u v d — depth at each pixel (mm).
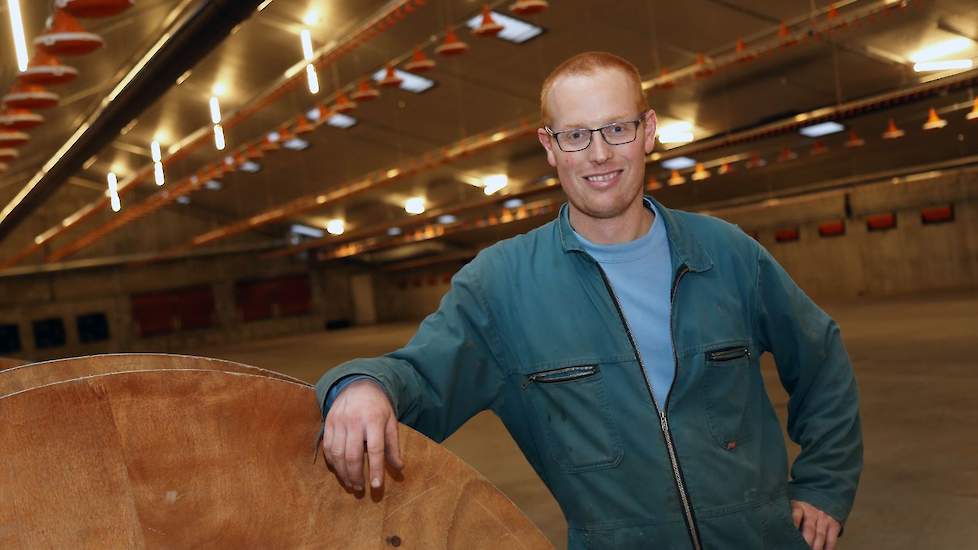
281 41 14852
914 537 4602
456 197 26422
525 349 1617
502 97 17828
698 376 1564
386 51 15484
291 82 14484
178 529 962
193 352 34031
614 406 1568
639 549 1548
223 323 37406
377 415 1149
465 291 1632
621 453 1558
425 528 1152
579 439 1580
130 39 12852
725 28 13680
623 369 1573
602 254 1607
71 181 33562
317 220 33562
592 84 1514
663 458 1542
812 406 1726
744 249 1665
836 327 1749
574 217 1626
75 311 34750
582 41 14688
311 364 20938
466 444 8383
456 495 1187
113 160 26500
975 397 7883
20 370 1174
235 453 1025
